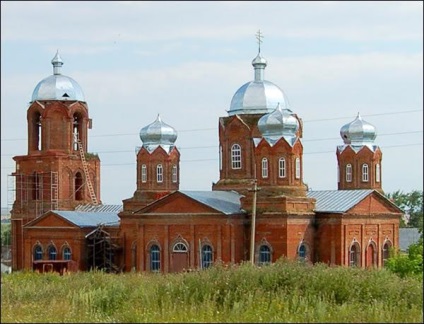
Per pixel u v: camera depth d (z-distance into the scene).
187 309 37.62
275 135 78.75
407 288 41.19
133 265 87.12
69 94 101.06
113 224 90.56
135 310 38.03
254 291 40.88
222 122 87.25
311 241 78.81
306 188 81.38
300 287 42.22
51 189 98.56
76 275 63.91
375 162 98.94
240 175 85.62
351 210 79.00
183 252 79.50
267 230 77.06
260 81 88.75
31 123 100.88
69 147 100.31
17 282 56.59
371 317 34.50
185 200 79.56
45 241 91.31
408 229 118.75
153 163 91.00
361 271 45.16
